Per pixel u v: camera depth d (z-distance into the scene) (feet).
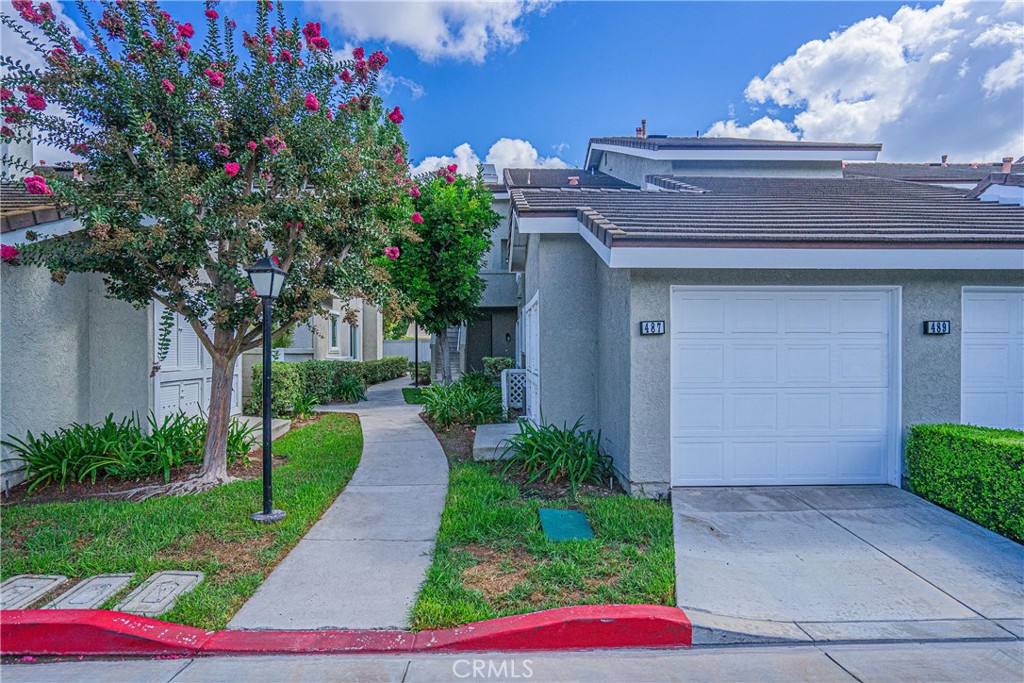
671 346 20.74
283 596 12.94
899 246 18.75
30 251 18.76
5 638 11.27
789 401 21.25
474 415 33.99
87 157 19.43
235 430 25.84
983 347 21.44
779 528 17.02
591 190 32.04
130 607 12.19
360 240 21.20
